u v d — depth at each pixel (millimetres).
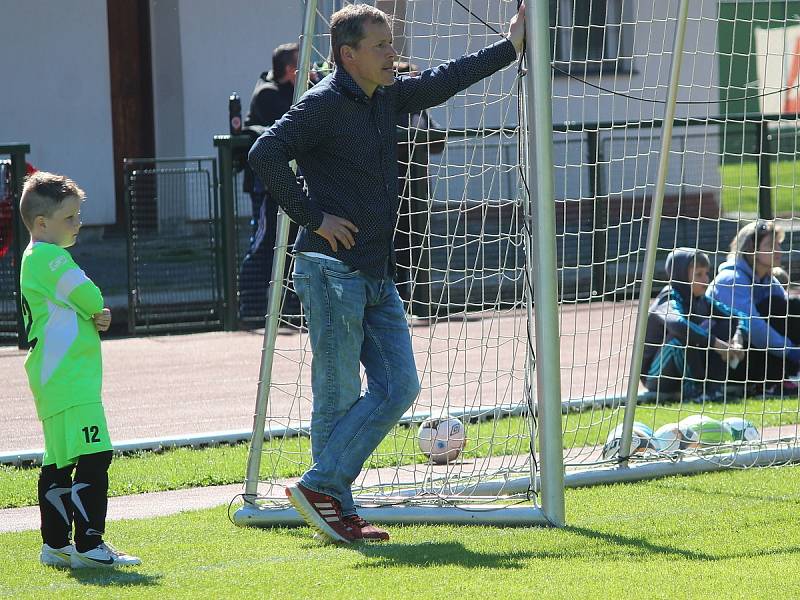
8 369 37188
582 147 47188
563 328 40781
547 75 17875
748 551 16406
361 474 23031
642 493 20656
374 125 17156
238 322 44312
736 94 52938
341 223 16828
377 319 17812
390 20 21891
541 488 18500
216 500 21719
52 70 61375
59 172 62156
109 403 31734
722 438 23766
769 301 29125
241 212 45312
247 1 63125
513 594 14180
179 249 43719
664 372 30750
